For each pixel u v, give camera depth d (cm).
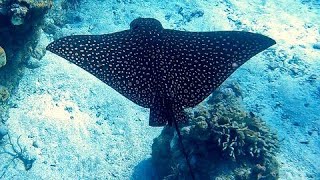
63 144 689
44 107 738
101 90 794
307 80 848
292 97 808
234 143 540
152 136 731
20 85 754
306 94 815
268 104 793
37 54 796
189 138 560
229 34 330
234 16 1029
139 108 778
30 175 635
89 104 766
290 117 766
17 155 654
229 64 311
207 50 317
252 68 875
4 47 623
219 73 305
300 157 688
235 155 550
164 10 1020
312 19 1040
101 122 738
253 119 609
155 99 287
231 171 537
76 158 675
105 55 317
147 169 674
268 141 598
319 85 834
